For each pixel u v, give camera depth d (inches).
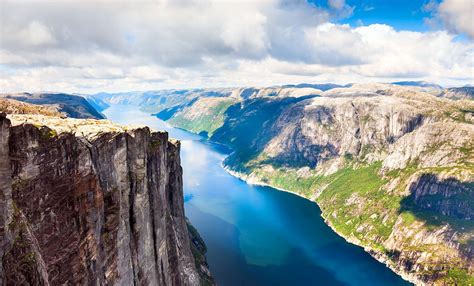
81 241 2667.3
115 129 3403.1
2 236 1829.5
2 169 1891.0
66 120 3127.5
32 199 2226.9
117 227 3223.4
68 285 2544.3
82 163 2682.1
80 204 2662.4
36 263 2034.9
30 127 2244.1
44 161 2321.6
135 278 3678.6
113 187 3196.4
